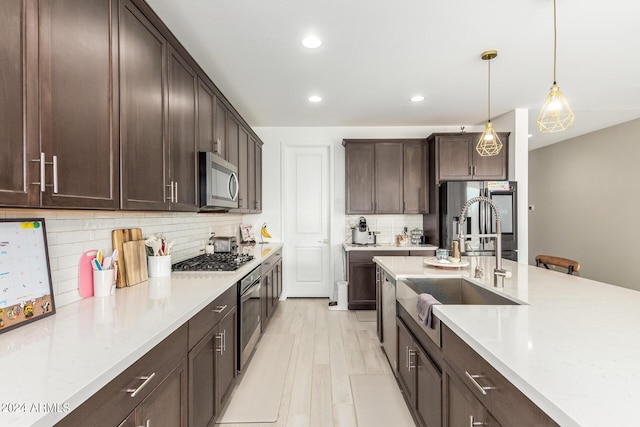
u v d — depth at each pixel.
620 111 4.13
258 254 3.33
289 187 4.82
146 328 1.17
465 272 2.25
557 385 0.75
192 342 1.48
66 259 1.47
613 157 4.93
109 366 0.88
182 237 2.76
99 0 1.28
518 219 4.00
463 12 2.00
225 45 2.40
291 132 4.74
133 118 1.51
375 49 2.46
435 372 1.52
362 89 3.28
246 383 2.43
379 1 1.89
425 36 2.28
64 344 1.02
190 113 2.18
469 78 3.01
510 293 1.66
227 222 4.08
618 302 1.48
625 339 1.04
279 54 2.54
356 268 4.21
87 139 1.21
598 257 5.21
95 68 1.26
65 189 1.10
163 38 1.80
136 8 1.54
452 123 4.56
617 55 2.58
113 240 1.79
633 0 1.89
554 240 6.16
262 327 3.09
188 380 1.44
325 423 1.98
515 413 0.87
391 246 4.29
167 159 1.84
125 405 0.97
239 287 2.31
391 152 4.43
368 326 3.63
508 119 4.10
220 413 1.91
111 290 1.64
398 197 4.41
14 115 0.92
